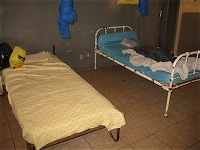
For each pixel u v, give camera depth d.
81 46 4.44
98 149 2.35
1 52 3.26
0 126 2.68
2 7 3.42
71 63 4.46
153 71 2.99
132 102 3.36
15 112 2.20
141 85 3.97
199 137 2.57
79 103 2.22
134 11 4.93
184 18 5.28
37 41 3.91
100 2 4.33
